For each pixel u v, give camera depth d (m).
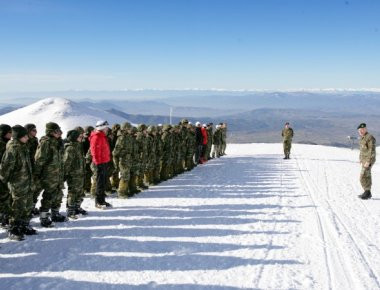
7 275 5.49
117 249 6.66
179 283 5.32
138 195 11.60
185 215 9.14
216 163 20.45
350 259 6.42
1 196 7.49
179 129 15.90
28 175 7.09
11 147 6.85
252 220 8.81
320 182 14.70
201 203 10.53
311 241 7.37
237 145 37.06
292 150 30.38
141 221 8.54
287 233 7.86
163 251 6.61
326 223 8.71
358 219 9.17
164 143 14.21
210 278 5.51
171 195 11.62
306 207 10.35
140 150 12.30
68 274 5.56
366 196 11.71
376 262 6.32
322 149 31.64
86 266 5.87
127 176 11.04
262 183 14.12
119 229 7.88
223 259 6.29
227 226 8.27
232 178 15.22
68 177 8.69
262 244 7.12
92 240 7.13
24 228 7.31
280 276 5.64
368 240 7.53
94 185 10.91
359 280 5.56
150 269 5.80
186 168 17.25
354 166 20.16
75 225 8.16
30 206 7.23
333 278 5.62
